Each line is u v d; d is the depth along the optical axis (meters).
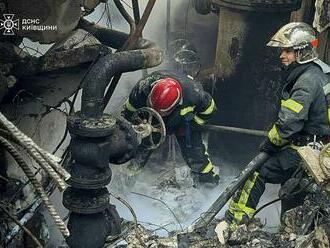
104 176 4.33
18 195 4.73
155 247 4.98
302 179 5.00
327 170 3.85
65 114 5.38
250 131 6.05
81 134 4.13
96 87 4.27
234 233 5.01
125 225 5.34
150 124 5.32
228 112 7.16
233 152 7.21
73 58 4.77
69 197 4.38
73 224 4.40
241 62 6.91
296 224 5.04
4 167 4.77
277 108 6.95
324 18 6.13
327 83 4.83
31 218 4.79
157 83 5.34
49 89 5.00
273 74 6.86
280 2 6.60
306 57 4.84
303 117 4.74
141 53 4.64
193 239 5.05
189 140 5.80
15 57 4.70
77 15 4.88
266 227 5.72
